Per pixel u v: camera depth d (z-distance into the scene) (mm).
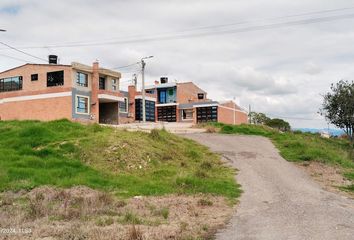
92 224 8914
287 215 10438
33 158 16812
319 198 12984
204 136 27406
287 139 27156
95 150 18078
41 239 7770
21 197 12328
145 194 13297
